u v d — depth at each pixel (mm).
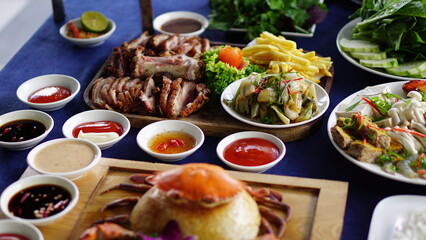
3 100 892
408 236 601
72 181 682
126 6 1229
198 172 572
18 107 873
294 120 791
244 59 913
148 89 838
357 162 700
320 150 775
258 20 1057
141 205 615
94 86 868
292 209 646
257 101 794
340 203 648
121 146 781
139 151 771
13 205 630
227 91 846
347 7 1211
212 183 565
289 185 674
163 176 586
